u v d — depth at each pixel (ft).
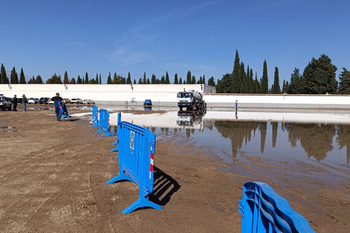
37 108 107.55
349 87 187.93
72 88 185.16
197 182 16.83
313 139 35.42
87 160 21.29
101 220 11.24
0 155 22.44
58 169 18.67
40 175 17.22
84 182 16.05
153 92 176.24
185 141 31.60
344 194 15.29
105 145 27.50
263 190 5.72
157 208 12.57
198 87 166.61
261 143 31.71
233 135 37.60
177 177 17.78
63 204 12.76
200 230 10.64
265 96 149.89
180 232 10.44
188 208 12.78
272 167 20.97
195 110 113.70
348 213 12.68
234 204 13.41
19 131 36.99
